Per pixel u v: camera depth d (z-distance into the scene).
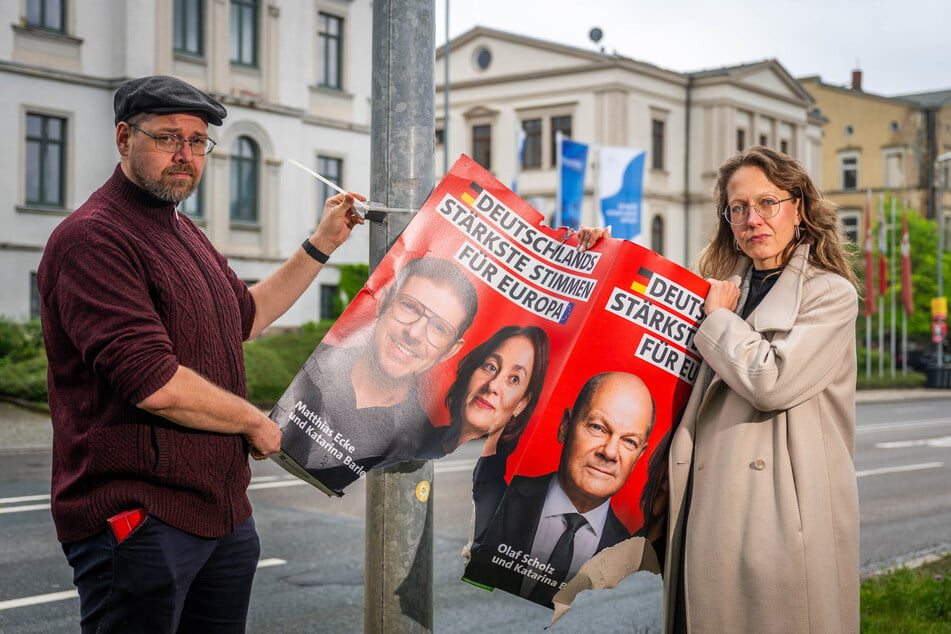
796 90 47.41
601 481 2.73
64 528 2.51
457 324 2.76
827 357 2.63
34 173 22.16
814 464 2.66
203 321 2.62
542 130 41.31
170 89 2.55
